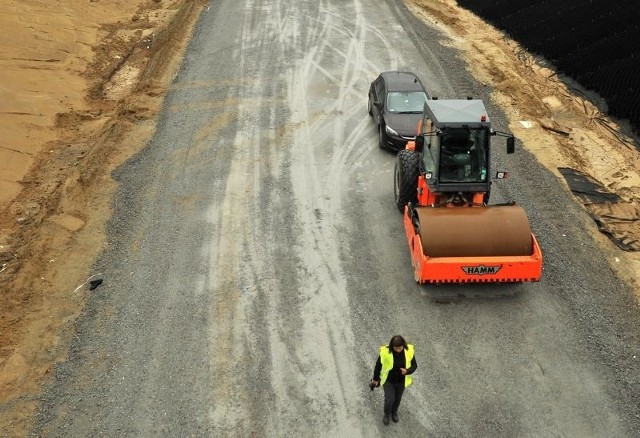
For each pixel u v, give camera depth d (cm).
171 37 2330
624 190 1431
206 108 1769
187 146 1567
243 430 823
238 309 1031
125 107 1769
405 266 1126
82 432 825
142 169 1469
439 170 1070
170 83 1952
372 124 1667
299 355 940
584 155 1587
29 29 2098
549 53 2166
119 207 1320
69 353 955
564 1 2548
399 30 2409
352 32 2384
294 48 2220
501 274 1001
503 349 944
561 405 852
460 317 1007
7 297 1063
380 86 1647
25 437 820
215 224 1255
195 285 1088
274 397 871
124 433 822
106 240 1219
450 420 833
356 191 1363
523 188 1358
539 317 1004
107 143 1575
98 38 2312
